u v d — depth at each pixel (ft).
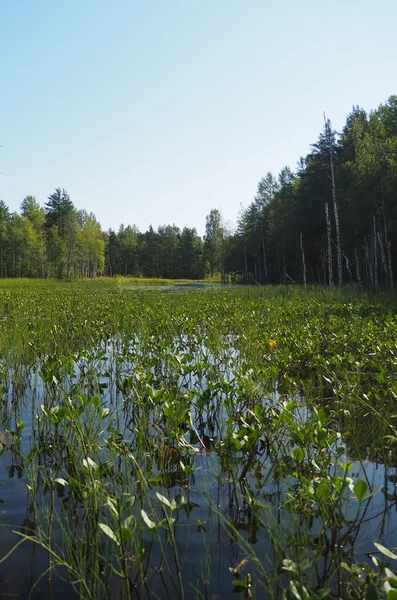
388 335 26.84
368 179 77.97
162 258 289.53
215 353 23.18
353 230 91.45
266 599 7.84
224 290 84.64
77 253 204.54
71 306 46.14
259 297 63.21
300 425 13.79
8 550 9.11
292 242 131.23
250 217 166.40
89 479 10.71
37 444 14.16
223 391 16.49
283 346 25.71
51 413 13.50
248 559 8.82
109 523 9.43
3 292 72.90
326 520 9.34
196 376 22.08
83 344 27.22
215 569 8.59
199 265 280.31
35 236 194.29
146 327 32.35
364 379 20.42
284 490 11.44
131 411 17.46
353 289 70.08
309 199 115.65
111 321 36.22
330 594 7.96
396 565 8.69
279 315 38.01
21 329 28.22
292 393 18.63
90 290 92.17
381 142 79.77
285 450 13.47
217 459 13.47
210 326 33.65
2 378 20.45
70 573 8.43
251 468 12.78
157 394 14.52
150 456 12.97
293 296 60.34
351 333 28.76
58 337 27.96
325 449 12.23
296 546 8.63
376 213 80.38
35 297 60.70
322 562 8.79
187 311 42.57
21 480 12.05
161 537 9.57
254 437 12.07
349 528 9.86
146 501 10.80
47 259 196.03
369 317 35.35
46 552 9.11
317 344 26.27
